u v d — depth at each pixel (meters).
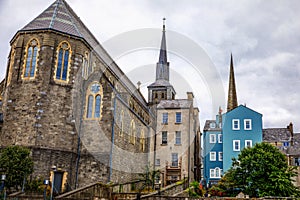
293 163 54.53
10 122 36.44
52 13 41.47
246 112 55.28
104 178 36.59
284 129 64.38
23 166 29.42
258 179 38.12
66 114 37.38
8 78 39.69
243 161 39.47
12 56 39.66
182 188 38.34
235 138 54.59
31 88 37.00
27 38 38.56
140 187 41.59
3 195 25.78
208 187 52.22
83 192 28.36
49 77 37.41
